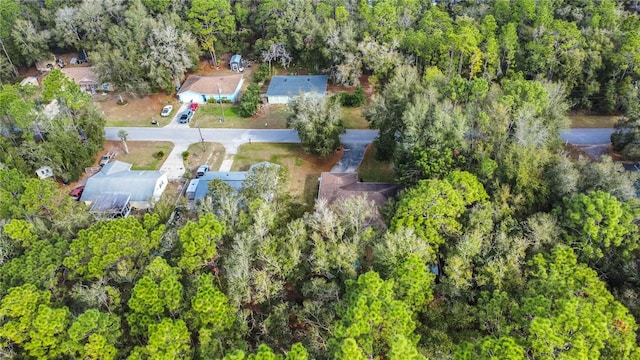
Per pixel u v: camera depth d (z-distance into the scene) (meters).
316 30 72.50
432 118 43.22
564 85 54.94
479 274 30.22
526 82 46.03
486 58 60.47
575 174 35.34
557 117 46.62
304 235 33.72
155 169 56.97
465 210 33.94
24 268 30.08
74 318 26.47
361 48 65.19
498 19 70.31
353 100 66.88
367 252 35.28
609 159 37.69
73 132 53.94
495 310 27.30
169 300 26.95
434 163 40.28
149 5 80.94
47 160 51.16
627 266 29.83
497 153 40.16
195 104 69.75
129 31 72.88
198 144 61.28
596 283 28.06
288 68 78.94
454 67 62.56
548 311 24.98
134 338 27.59
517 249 30.33
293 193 51.56
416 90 49.78
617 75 60.84
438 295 31.42
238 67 79.69
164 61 68.62
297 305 31.19
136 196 50.41
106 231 31.11
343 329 24.27
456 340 28.14
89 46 78.69
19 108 48.06
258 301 30.20
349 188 46.59
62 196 51.25
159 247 33.47
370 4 80.19
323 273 31.86
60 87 51.97
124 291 30.58
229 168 56.31
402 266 28.56
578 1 73.31
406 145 43.72
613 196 32.12
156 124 65.94
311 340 26.86
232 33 79.44
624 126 51.84
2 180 38.66
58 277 30.88
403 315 24.75
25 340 26.53
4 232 33.31
